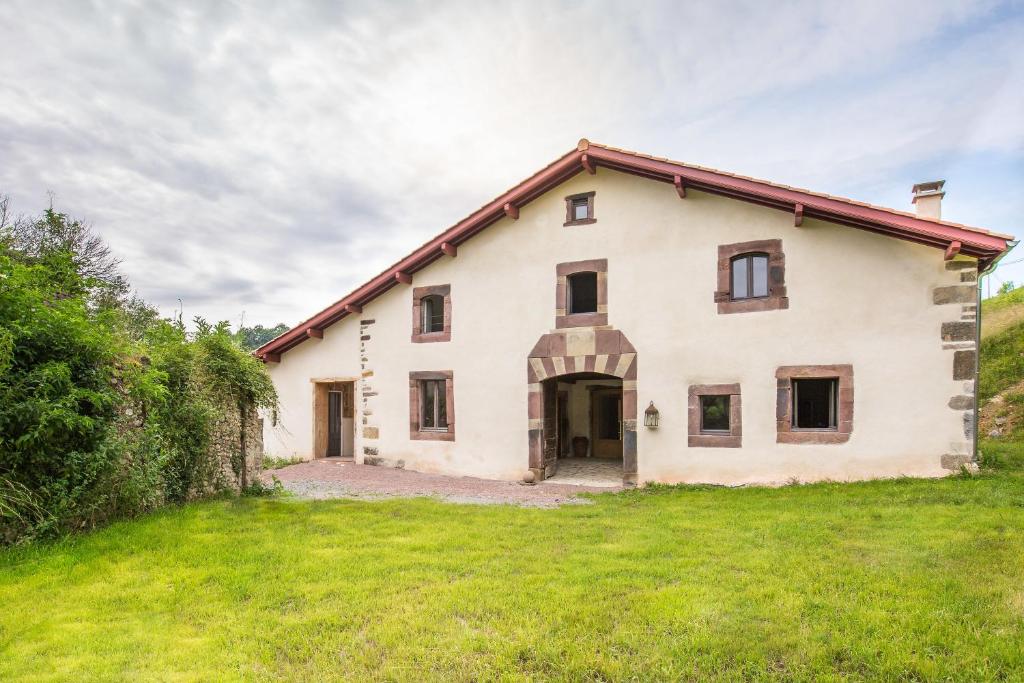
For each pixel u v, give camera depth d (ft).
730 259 30.99
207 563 15.65
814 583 13.04
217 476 26.04
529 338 35.60
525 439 35.29
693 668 9.48
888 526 18.21
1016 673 8.85
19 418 16.65
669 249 32.19
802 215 28.71
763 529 18.71
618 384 47.26
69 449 18.56
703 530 19.06
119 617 12.03
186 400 24.21
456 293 38.14
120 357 21.39
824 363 28.35
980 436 39.60
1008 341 49.98
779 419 29.09
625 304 33.04
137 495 20.08
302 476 35.35
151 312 62.44
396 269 38.96
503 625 11.31
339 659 10.15
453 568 15.16
